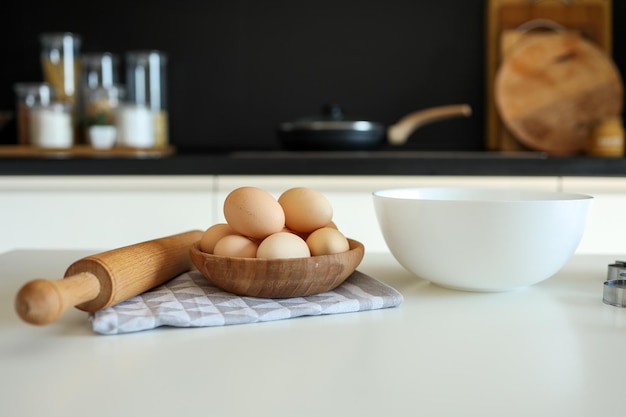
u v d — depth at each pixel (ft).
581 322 1.94
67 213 6.07
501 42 7.53
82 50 7.79
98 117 7.01
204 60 7.86
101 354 1.62
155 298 2.02
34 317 1.55
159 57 7.51
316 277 2.02
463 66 7.79
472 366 1.54
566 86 7.51
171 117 7.91
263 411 1.27
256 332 1.82
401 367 1.53
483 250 2.15
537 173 6.12
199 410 1.27
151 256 2.10
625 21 7.79
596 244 6.07
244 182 6.09
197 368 1.52
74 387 1.39
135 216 6.05
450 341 1.74
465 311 2.06
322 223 2.23
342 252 2.09
